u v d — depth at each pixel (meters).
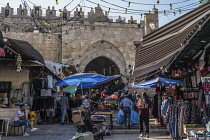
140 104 9.51
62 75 18.91
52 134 9.82
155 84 12.38
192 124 7.29
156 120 12.37
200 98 7.89
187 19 6.87
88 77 13.46
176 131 7.98
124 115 11.34
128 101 11.41
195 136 6.28
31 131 10.52
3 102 11.83
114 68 28.36
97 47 26.27
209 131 6.30
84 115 7.01
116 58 26.44
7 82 12.27
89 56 26.00
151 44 9.32
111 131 10.48
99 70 28.92
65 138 8.86
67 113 14.96
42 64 12.21
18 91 12.24
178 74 11.33
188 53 9.46
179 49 8.66
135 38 26.61
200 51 9.27
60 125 12.91
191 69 10.74
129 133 10.66
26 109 11.08
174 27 7.61
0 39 8.97
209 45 8.30
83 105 12.09
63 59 25.30
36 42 25.69
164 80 11.25
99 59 28.91
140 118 9.52
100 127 8.79
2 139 8.52
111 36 26.31
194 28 6.56
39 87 13.62
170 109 8.67
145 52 10.57
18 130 9.84
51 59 25.58
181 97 10.55
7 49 10.46
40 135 9.59
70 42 25.56
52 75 15.43
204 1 10.40
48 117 14.58
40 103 13.59
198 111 7.85
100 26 26.23
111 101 17.50
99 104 13.84
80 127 9.55
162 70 12.19
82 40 25.83
